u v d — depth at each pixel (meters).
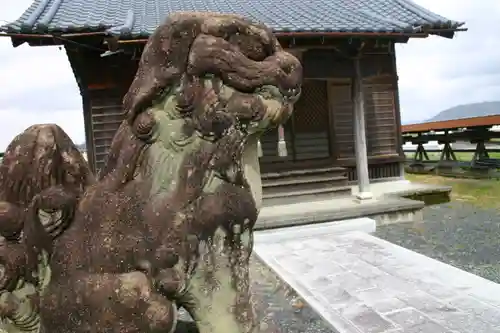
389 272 4.37
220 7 9.21
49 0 7.97
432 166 13.52
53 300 1.79
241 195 1.89
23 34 6.13
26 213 1.85
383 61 9.26
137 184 1.88
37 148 1.92
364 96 9.27
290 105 1.97
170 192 1.84
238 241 1.88
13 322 1.83
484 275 4.41
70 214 1.88
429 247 5.63
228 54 1.79
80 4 8.30
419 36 7.25
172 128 1.85
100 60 7.66
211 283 1.83
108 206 1.85
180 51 1.82
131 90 1.93
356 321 3.30
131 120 1.91
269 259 5.10
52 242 1.85
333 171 8.83
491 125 11.19
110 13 7.72
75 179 1.98
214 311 1.86
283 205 8.05
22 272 1.80
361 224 6.45
